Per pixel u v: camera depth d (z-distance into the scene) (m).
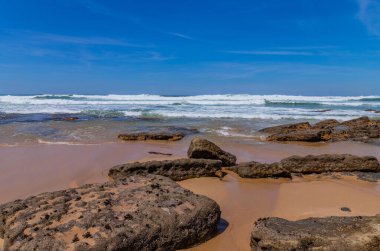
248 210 6.69
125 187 5.98
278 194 7.73
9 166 9.82
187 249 5.13
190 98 57.84
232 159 10.15
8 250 4.42
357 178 9.21
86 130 17.78
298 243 4.71
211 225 5.46
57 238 4.41
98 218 4.78
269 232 4.94
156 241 4.80
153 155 11.65
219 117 25.64
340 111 33.62
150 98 57.50
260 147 13.85
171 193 5.74
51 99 50.19
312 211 6.65
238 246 5.27
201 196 5.83
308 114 29.20
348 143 15.44
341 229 4.90
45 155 11.37
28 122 20.80
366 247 4.61
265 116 26.47
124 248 4.49
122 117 25.00
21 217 4.93
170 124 21.16
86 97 59.00
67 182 8.31
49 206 5.17
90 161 10.52
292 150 13.39
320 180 9.05
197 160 9.11
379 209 6.80
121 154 11.72
